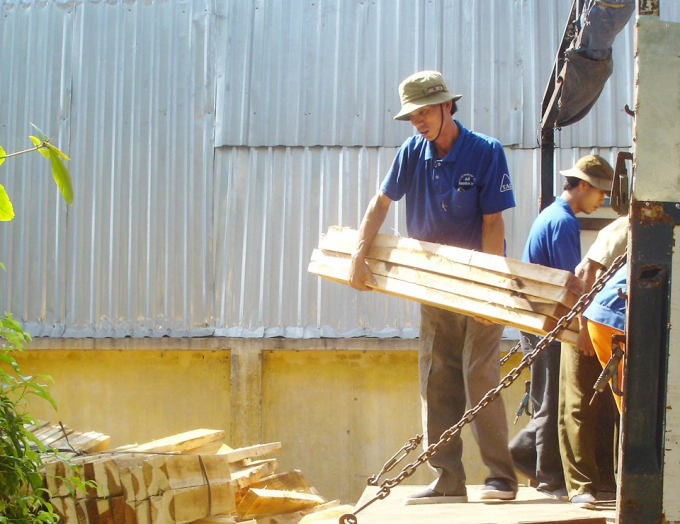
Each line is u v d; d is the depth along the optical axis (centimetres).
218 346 919
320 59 935
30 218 951
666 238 332
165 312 932
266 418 920
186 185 939
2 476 418
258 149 934
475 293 420
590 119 909
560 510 413
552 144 691
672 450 328
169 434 927
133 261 939
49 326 942
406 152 473
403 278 446
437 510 427
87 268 942
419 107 449
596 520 370
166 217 939
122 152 947
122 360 938
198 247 933
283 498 594
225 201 934
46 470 478
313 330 916
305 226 926
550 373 537
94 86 954
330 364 921
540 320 399
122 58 955
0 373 433
